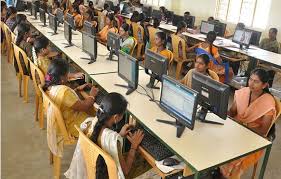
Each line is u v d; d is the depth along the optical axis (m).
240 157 1.91
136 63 2.67
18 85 4.59
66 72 2.63
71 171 2.03
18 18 5.25
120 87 2.92
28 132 3.32
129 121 2.38
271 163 3.07
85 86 3.15
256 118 2.47
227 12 7.72
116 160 1.75
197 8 8.45
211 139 2.06
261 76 2.41
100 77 3.18
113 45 3.78
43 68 3.26
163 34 3.88
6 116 3.63
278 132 3.74
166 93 2.20
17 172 2.65
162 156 1.94
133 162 2.05
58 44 4.65
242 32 5.51
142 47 5.93
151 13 8.51
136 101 2.60
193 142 2.00
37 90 3.25
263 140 2.13
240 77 5.06
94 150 1.74
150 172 2.68
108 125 1.86
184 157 1.81
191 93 1.93
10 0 8.13
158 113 2.39
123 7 9.17
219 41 5.96
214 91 2.12
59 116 2.32
